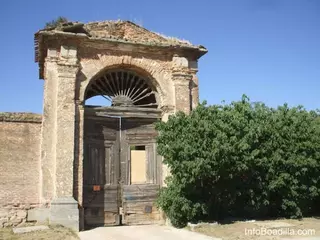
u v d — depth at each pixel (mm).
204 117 12852
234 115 13352
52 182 12742
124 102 14844
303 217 14727
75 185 12953
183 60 15227
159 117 15008
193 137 12289
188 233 11672
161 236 11328
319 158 14305
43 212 12508
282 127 14375
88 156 13836
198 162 11711
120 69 14766
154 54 15008
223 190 13422
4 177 12969
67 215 12359
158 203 13273
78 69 13688
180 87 14953
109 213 13828
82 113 13531
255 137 13297
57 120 12984
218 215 13844
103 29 14477
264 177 14055
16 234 11102
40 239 10461
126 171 14359
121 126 14641
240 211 14844
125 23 14930
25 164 13289
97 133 14180
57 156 12750
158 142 13148
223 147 11867
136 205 14203
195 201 12828
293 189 14086
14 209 12812
